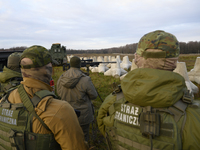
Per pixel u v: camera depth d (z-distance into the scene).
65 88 2.61
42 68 1.20
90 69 15.90
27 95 1.15
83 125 2.69
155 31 1.15
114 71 11.01
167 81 0.99
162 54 1.03
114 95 1.40
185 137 0.92
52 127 1.06
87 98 2.70
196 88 6.25
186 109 0.99
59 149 1.17
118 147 1.19
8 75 2.00
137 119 1.08
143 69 1.08
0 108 1.22
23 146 1.06
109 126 1.31
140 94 1.01
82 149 1.18
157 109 1.01
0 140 1.18
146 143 1.01
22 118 1.09
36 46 1.23
